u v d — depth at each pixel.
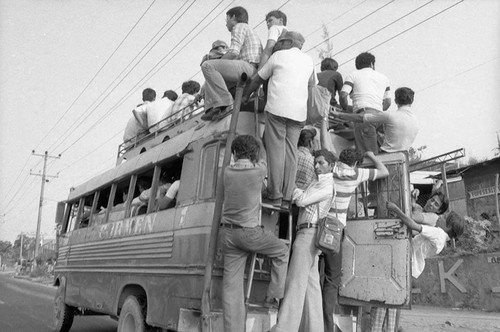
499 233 16.41
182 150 5.40
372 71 6.12
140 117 8.65
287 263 4.38
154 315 5.18
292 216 4.98
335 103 6.25
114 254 6.59
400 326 9.31
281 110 4.47
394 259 4.91
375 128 5.70
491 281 12.29
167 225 5.29
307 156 5.00
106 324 10.89
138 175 6.80
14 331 9.42
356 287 5.09
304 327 4.60
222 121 5.01
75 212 9.52
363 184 5.41
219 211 4.36
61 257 9.20
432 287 13.68
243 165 4.27
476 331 9.04
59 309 8.77
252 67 5.12
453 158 12.19
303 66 4.70
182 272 4.78
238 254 4.23
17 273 55.91
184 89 7.98
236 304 4.15
